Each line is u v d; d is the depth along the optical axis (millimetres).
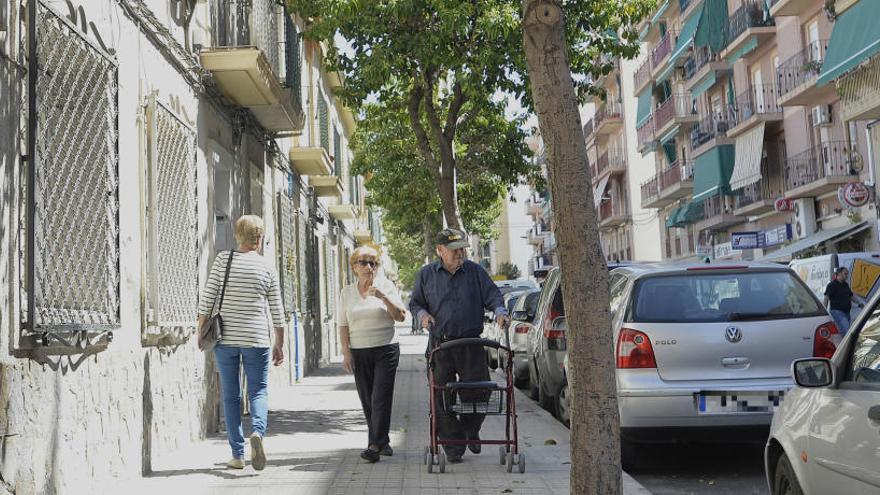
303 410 12594
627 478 7125
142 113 8141
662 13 49375
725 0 38688
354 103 14719
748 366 7621
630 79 60562
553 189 4660
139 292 7820
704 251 46812
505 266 94125
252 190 14359
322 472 7613
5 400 5020
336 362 25266
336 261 29781
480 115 18359
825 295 18969
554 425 10281
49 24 5863
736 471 7977
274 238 15859
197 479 7391
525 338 15766
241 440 7828
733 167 40219
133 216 7773
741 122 37844
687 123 46906
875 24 24172
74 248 6176
